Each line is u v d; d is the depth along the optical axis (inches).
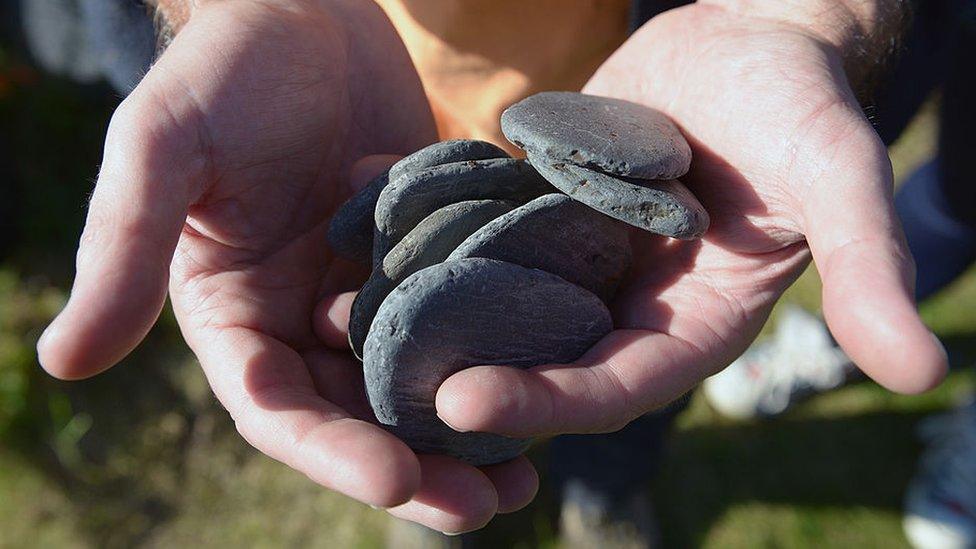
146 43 17.3
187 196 12.4
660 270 13.6
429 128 16.8
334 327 13.1
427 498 11.6
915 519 22.1
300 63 14.0
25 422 22.9
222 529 22.4
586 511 21.6
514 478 12.7
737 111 13.1
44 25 21.7
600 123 13.3
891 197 11.3
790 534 22.4
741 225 13.1
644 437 20.0
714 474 23.5
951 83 19.4
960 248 21.6
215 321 13.0
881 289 10.3
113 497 22.5
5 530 21.9
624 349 12.2
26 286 24.9
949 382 24.9
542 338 12.2
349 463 10.8
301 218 14.2
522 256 12.6
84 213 26.0
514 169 13.5
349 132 15.4
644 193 12.5
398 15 16.6
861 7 14.5
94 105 26.6
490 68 16.8
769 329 25.9
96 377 23.8
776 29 14.0
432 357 11.6
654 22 15.3
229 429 23.5
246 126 13.2
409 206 12.9
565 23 16.6
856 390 24.9
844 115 12.1
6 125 26.1
